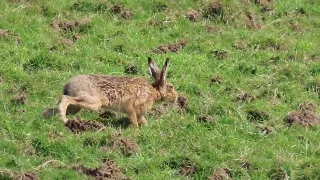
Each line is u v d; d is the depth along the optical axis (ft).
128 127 79.66
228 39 100.07
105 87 80.23
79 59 91.56
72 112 80.94
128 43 96.89
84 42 96.99
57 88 84.84
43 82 85.87
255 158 73.36
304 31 106.52
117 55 93.76
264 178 71.15
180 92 86.89
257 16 108.17
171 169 71.46
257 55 96.68
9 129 74.84
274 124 81.20
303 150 76.13
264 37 100.63
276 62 95.45
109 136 74.49
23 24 98.07
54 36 96.73
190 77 90.02
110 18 103.19
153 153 73.56
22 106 80.69
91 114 81.87
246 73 92.53
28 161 70.23
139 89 81.15
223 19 105.40
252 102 85.20
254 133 78.79
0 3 101.91
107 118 81.71
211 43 98.63
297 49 99.66
